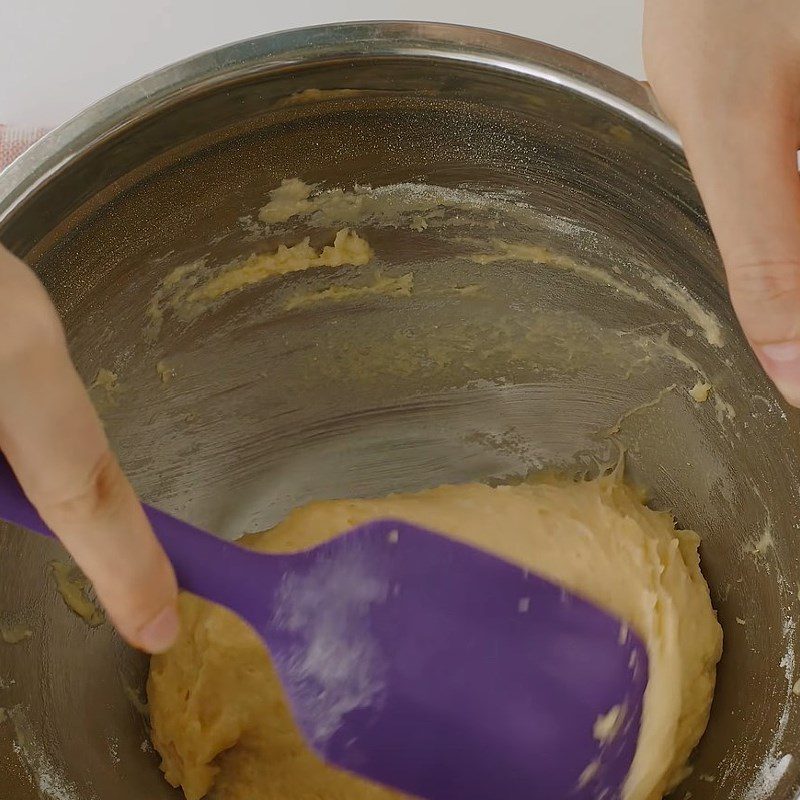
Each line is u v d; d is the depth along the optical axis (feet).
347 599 1.61
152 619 1.41
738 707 1.69
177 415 1.75
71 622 1.66
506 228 1.70
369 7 1.88
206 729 1.68
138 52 1.87
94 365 1.66
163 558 1.42
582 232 1.68
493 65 1.56
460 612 1.64
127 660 1.72
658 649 1.69
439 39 1.55
